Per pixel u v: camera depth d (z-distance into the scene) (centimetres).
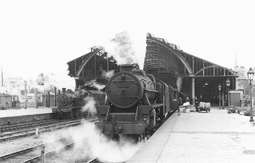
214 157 800
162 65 5362
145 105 1310
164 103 1811
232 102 3988
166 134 1266
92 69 4669
